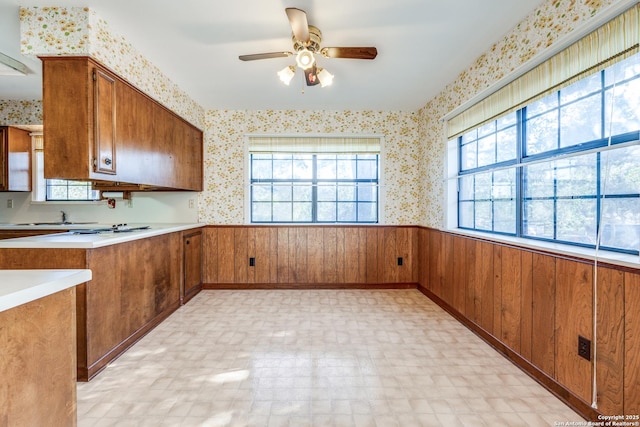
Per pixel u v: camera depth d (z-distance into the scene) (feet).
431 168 12.14
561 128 6.45
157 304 9.36
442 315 10.20
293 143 13.53
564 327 5.74
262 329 9.00
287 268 13.42
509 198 8.14
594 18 5.10
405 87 10.79
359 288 13.46
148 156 9.06
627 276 4.57
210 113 13.39
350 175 13.87
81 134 6.64
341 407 5.56
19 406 3.06
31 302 3.19
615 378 4.75
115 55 7.30
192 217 13.39
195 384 6.25
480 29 7.29
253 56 7.25
